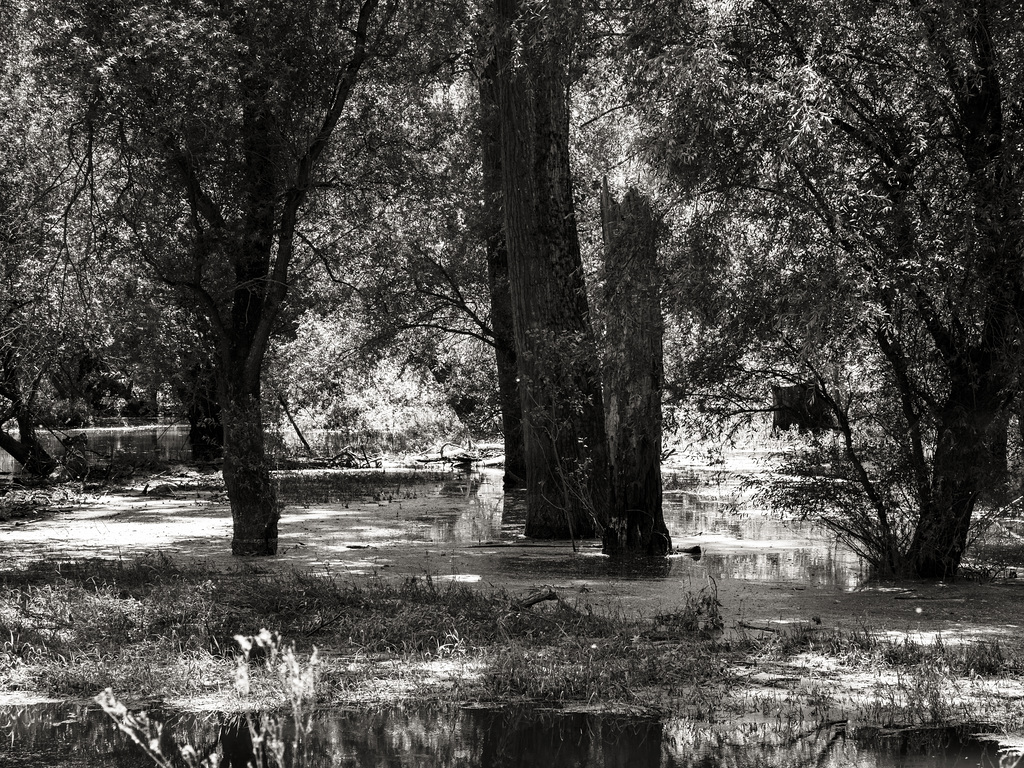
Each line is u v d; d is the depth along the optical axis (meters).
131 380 32.00
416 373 43.38
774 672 8.91
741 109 12.45
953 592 12.95
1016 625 10.79
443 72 27.58
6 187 21.55
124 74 15.05
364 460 41.69
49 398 31.48
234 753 6.88
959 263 12.36
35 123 20.08
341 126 18.84
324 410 45.25
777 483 15.02
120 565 13.77
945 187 13.05
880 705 7.93
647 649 9.52
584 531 19.44
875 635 10.13
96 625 10.16
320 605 11.19
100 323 24.70
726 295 12.99
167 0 15.46
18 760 6.70
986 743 7.08
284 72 16.33
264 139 16.83
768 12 13.11
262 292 17.06
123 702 8.07
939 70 12.80
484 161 28.02
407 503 26.56
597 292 15.61
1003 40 12.79
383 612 10.99
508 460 30.98
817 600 12.38
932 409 13.95
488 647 9.68
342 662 9.14
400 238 26.31
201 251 16.34
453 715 7.77
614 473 17.08
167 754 6.83
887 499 14.52
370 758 6.77
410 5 17.98
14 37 20.14
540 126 19.53
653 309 14.75
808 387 14.11
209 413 37.72
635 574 14.70
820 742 7.11
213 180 17.14
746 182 12.84
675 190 13.48
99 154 18.45
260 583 12.26
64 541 18.38
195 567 14.29
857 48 13.01
